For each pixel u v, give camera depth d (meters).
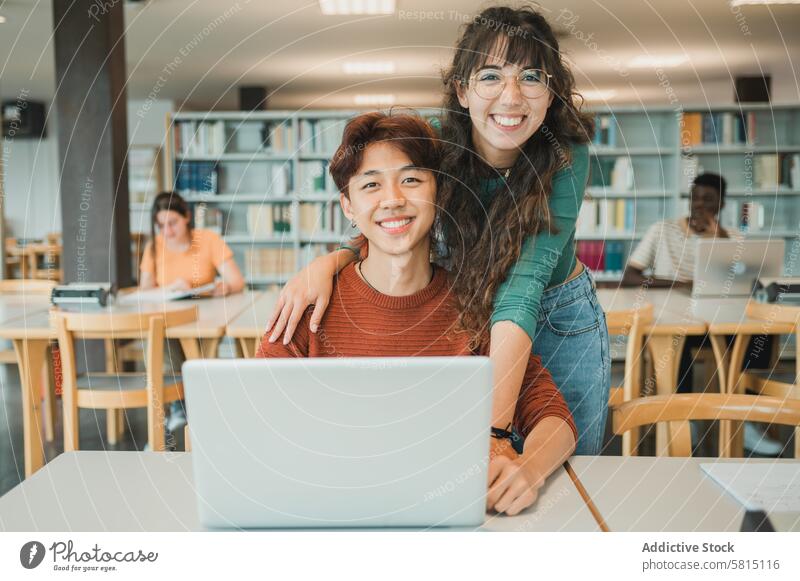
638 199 5.42
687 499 0.98
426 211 1.21
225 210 5.67
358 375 0.78
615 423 1.37
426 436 0.80
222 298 3.30
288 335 1.25
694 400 1.37
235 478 0.82
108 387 2.54
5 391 4.05
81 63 3.87
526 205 1.26
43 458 2.68
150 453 1.15
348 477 0.81
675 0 4.49
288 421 0.79
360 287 1.26
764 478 1.04
